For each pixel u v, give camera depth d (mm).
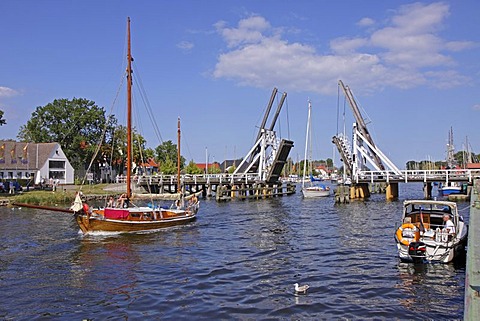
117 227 25391
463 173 49594
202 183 55938
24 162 69250
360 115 49688
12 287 14453
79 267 17281
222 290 13703
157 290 13859
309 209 40906
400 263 16969
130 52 28328
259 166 57156
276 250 20312
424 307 11812
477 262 8242
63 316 11617
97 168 85375
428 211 19328
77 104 82375
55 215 36156
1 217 34750
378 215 34375
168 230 27328
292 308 11852
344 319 10992
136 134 82062
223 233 26047
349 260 17750
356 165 49281
